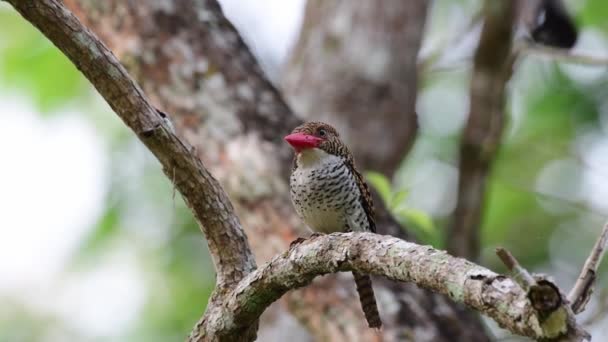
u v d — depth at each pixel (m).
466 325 9.41
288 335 11.17
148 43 9.93
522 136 14.76
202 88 9.91
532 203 14.38
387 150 12.27
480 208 11.81
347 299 9.39
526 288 4.14
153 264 13.70
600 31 14.47
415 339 9.14
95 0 9.96
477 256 11.73
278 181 9.70
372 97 12.31
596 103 14.38
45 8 5.91
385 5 12.62
